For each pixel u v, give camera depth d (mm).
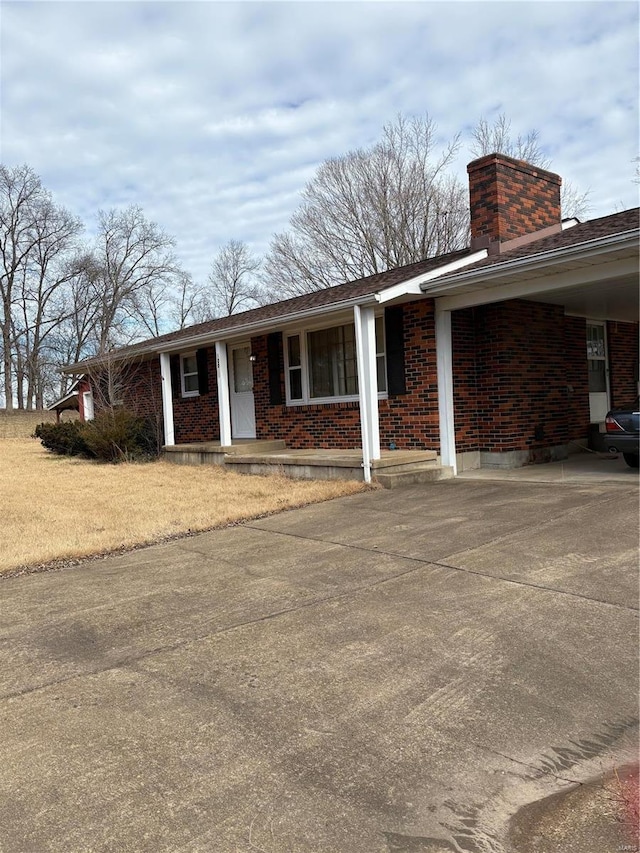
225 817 2268
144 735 2855
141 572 5586
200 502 8680
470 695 3129
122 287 39719
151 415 15938
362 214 28953
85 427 16203
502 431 10094
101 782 2502
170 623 4273
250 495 9016
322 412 12039
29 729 2939
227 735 2838
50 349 41719
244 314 16078
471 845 2113
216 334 12070
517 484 8492
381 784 2451
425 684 3258
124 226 39000
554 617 4012
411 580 4898
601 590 4398
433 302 9930
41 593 5074
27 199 39250
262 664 3570
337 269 30172
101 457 15117
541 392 10648
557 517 6375
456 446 9992
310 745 2738
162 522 7531
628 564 4855
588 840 2135
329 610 4367
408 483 9133
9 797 2424
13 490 10547
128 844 2137
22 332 40781
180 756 2676
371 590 4734
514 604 4258
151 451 14883
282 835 2166
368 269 29359
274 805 2332
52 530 7324
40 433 19594
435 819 2246
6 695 3295
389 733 2818
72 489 10492
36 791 2457
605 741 2727
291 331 12570
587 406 11602
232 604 4598
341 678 3359
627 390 13125
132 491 9977
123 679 3445
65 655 3807
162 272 40188
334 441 11828
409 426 10422
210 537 6859
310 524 7086
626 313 11969
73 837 2182
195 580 5250
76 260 40344
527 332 10398
